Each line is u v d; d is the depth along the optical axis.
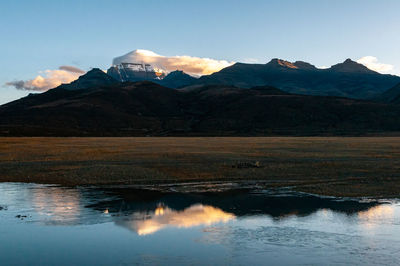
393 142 90.12
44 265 14.95
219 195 29.84
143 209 24.52
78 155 57.50
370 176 39.09
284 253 16.36
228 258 15.78
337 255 16.16
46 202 26.61
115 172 40.31
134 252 16.44
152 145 81.94
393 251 16.62
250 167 44.69
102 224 20.77
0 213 23.11
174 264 15.15
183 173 40.84
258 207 25.36
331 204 26.38
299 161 50.19
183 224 20.92
